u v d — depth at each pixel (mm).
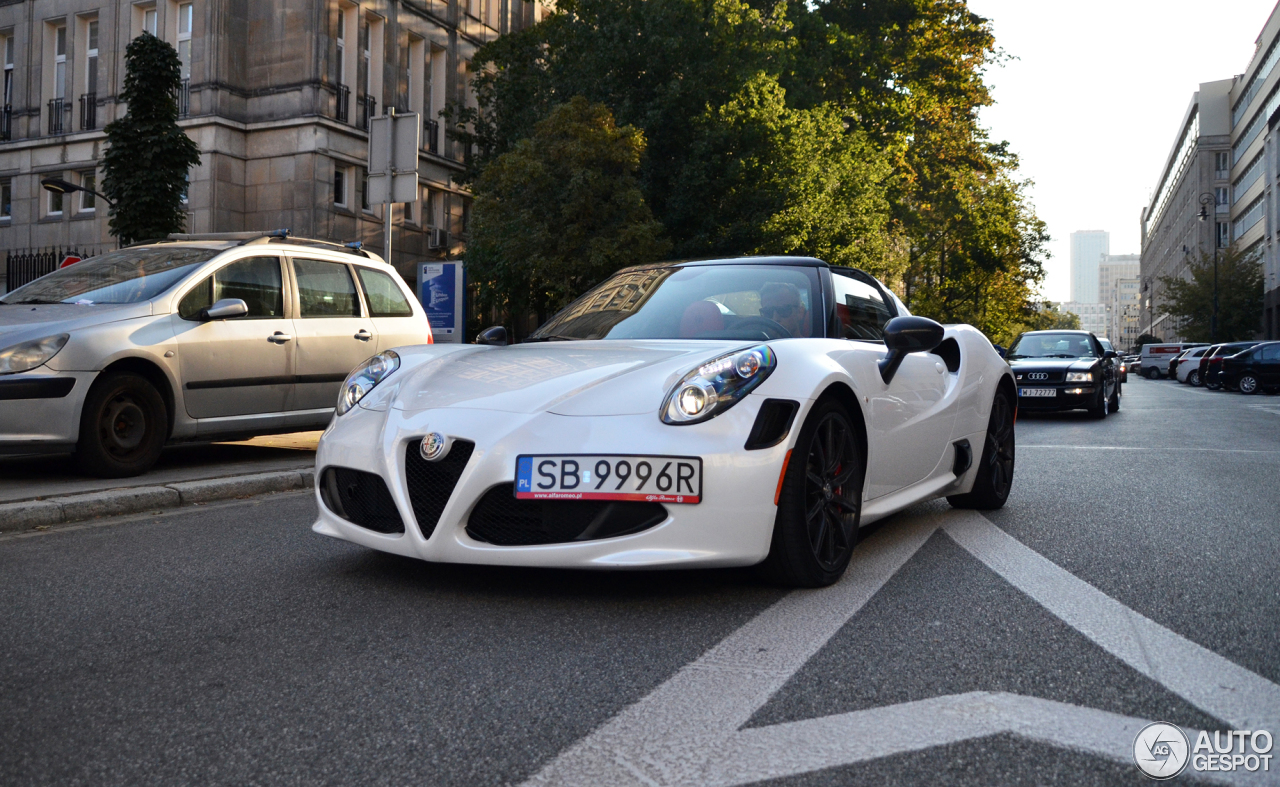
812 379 3277
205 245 7133
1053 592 3295
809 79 28594
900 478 4020
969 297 48469
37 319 6070
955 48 33125
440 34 32406
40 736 2037
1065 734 2041
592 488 2941
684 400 3061
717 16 25156
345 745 1984
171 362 6398
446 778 1826
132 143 14188
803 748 1969
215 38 26844
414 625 2875
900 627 2861
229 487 5688
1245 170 77312
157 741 2008
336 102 27906
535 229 23438
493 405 3150
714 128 24781
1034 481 6461
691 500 2957
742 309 4086
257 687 2344
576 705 2217
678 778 1829
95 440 5941
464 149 33594
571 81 26078
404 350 3906
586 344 3820
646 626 2867
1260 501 5516
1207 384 32656
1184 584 3420
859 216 27266
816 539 3316
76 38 29641
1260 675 2430
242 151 27609
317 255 7590
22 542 4281
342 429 3445
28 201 30234
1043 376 13922
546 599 3168
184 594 3279
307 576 3525
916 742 1996
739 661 2539
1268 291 65812
